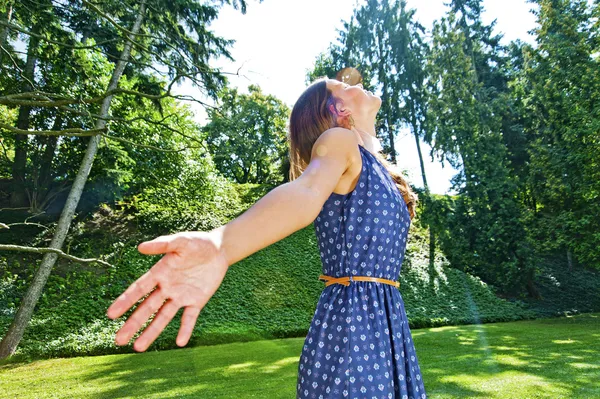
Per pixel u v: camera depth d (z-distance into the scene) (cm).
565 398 459
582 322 1288
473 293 1572
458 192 1723
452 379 555
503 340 944
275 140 2892
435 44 1789
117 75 1074
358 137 121
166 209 1598
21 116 1409
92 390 575
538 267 1716
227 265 70
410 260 1716
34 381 668
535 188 1636
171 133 1373
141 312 62
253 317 1209
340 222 111
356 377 101
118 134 1284
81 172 1111
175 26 972
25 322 961
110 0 888
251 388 538
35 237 1367
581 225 1434
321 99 130
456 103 1711
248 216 76
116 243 1415
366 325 105
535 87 1584
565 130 1488
